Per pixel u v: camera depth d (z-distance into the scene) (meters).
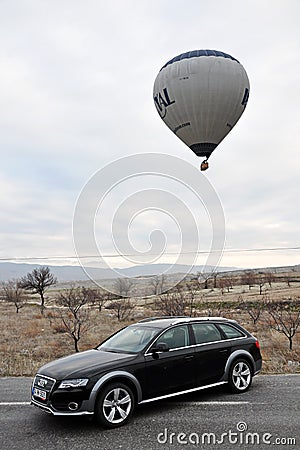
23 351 16.94
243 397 7.62
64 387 6.14
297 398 7.51
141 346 7.07
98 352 7.23
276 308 27.83
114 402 6.30
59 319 29.88
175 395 7.04
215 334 7.96
